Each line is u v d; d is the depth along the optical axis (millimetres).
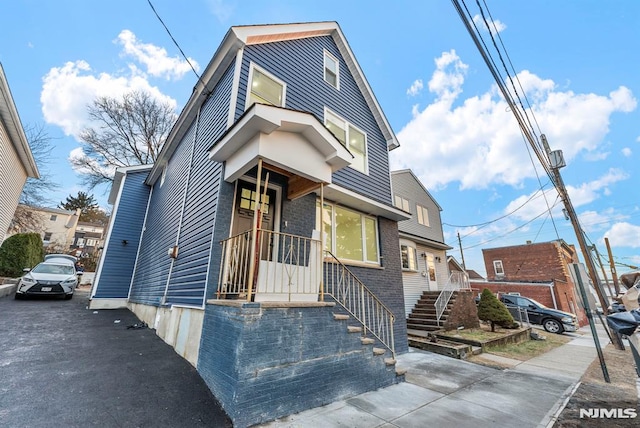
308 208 6109
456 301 9906
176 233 6758
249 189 5359
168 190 8789
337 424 3025
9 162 9273
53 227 29016
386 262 7742
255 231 3715
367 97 9289
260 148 4082
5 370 3439
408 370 5418
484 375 5262
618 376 5406
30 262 11891
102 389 3215
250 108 4012
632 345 5312
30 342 4586
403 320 7508
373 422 3121
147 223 10547
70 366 3758
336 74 8430
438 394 4141
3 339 4598
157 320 6281
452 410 3559
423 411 3488
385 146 9438
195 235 5414
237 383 2889
